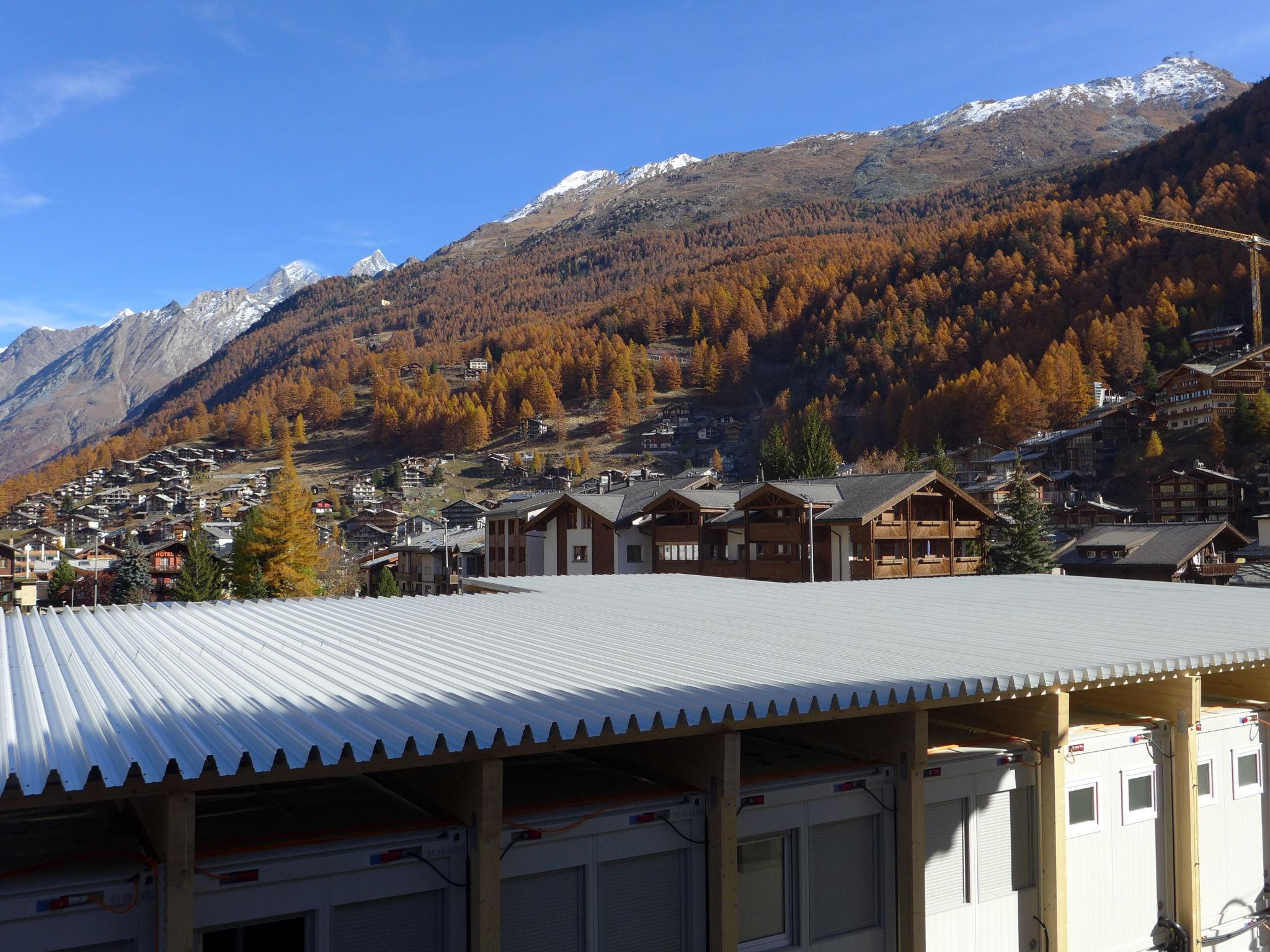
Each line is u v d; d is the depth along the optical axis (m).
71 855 6.96
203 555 70.06
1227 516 91.50
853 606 15.47
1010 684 9.15
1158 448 118.44
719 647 10.93
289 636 11.67
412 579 91.75
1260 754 13.05
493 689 8.34
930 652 10.60
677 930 8.64
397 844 7.40
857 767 9.68
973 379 173.38
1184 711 11.62
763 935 9.14
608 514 62.69
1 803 5.67
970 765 10.15
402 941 7.52
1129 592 17.80
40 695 7.86
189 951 6.37
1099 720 11.95
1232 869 12.59
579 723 7.18
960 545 55.88
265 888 6.98
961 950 10.08
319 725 6.99
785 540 53.69
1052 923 10.36
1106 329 176.12
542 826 7.95
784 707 7.96
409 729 6.89
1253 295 161.50
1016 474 70.69
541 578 22.39
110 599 86.19
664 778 9.18
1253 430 112.44
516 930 7.89
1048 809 10.45
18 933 6.29
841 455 195.50
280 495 65.88
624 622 13.34
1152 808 11.70
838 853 9.52
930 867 9.95
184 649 10.54
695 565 58.94
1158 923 11.59
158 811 6.76
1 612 14.32
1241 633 12.21
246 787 8.64
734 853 8.46
